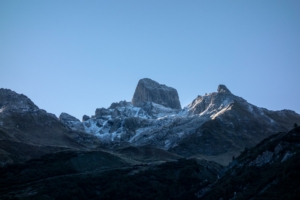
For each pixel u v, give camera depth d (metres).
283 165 171.25
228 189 183.00
